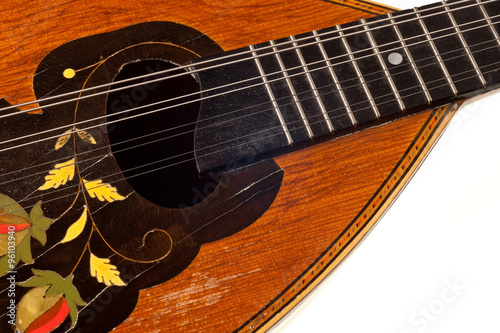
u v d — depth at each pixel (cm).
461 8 27
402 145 26
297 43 26
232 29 27
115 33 26
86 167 25
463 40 26
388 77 26
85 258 24
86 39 26
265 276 25
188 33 26
